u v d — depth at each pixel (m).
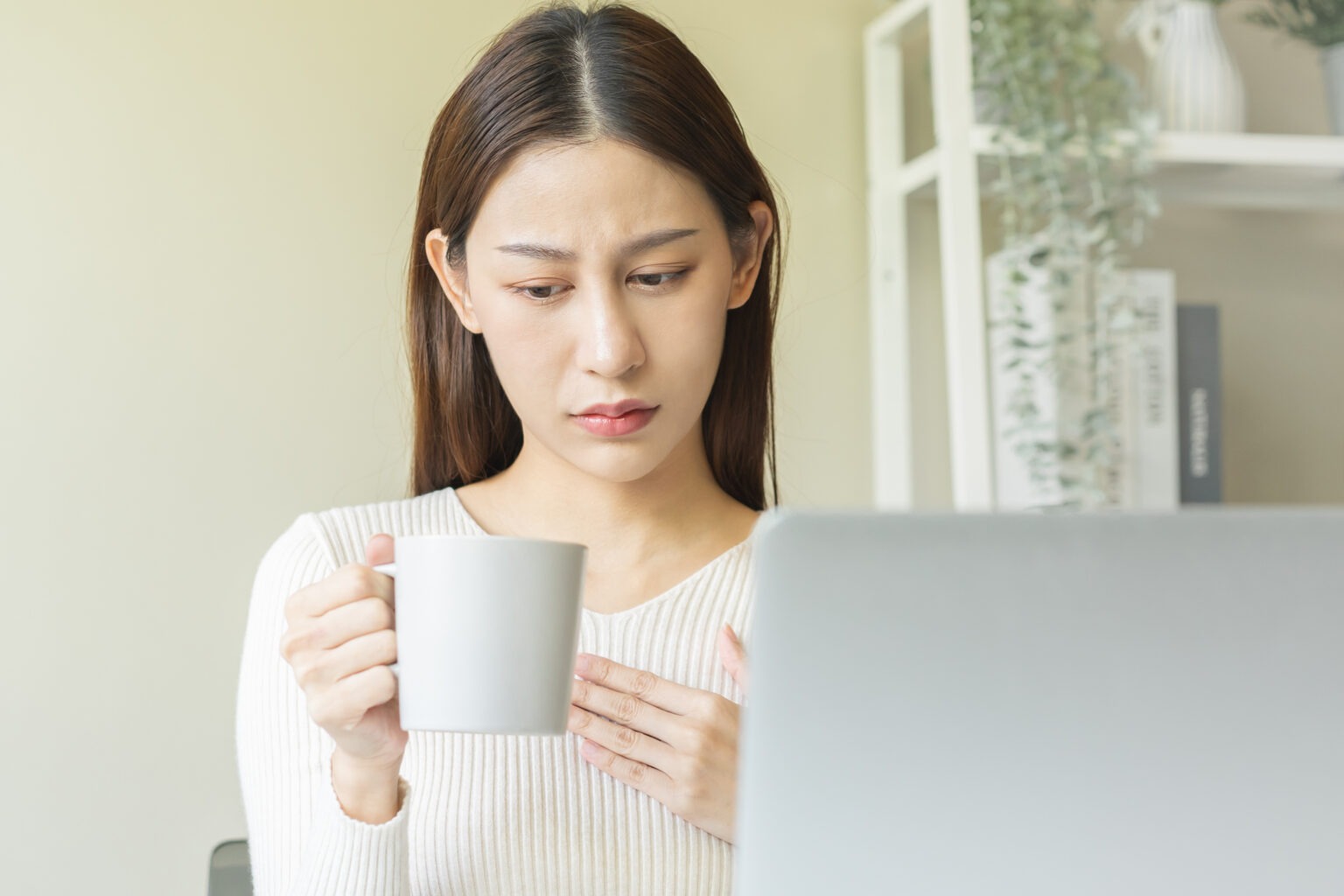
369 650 0.75
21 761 1.84
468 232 0.99
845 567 0.49
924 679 0.49
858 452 2.19
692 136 0.95
